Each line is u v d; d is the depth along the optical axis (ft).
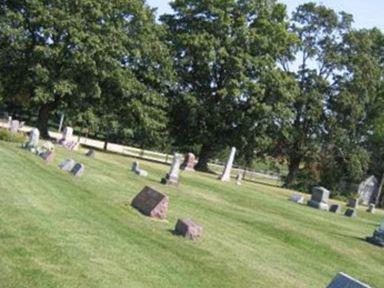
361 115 228.84
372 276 58.85
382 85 237.04
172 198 79.71
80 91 167.02
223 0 189.16
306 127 228.02
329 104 227.61
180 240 50.26
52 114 196.34
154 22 185.37
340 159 233.55
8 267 32.04
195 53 187.83
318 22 226.58
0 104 203.00
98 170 92.89
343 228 95.20
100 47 162.20
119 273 35.58
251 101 185.98
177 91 192.34
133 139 198.80
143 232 49.78
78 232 43.52
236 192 116.78
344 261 64.03
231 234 60.75
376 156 260.83
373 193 253.65
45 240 38.91
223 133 194.29
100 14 162.09
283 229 72.33
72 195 60.13
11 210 45.55
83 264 35.60
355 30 229.25
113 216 53.93
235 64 183.93
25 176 64.85
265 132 198.59
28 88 168.45
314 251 65.82
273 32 192.95
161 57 182.39
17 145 103.91
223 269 43.68
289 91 195.00
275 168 236.84
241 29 186.80
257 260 50.47
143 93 178.29
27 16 163.84
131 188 79.87
